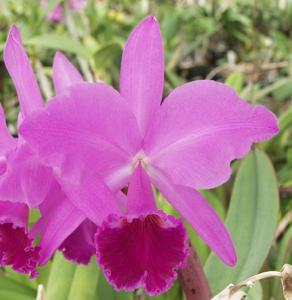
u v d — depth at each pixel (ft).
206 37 3.09
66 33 2.82
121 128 0.86
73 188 0.86
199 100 0.85
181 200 0.91
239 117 0.84
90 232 0.96
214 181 0.90
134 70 0.87
